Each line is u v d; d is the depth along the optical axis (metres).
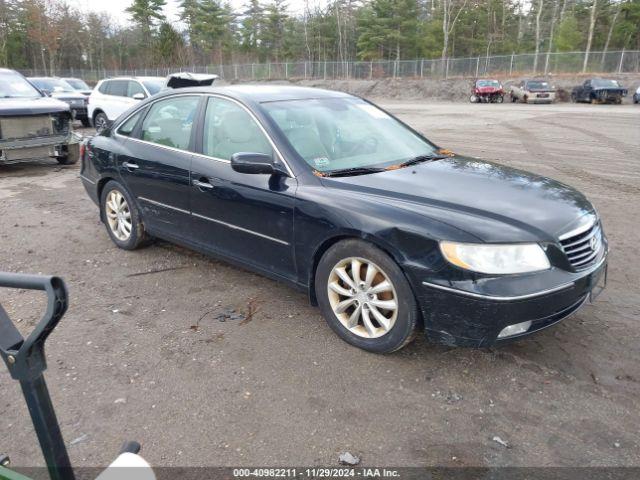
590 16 53.16
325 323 3.91
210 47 73.31
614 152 11.81
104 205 5.61
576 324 3.83
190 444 2.69
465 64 46.91
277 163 3.85
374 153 4.20
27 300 4.33
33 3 62.44
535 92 33.59
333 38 70.50
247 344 3.63
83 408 2.97
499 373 3.25
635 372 3.25
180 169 4.50
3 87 10.50
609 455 2.58
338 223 3.38
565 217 3.28
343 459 2.57
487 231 3.00
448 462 2.56
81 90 21.88
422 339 3.66
